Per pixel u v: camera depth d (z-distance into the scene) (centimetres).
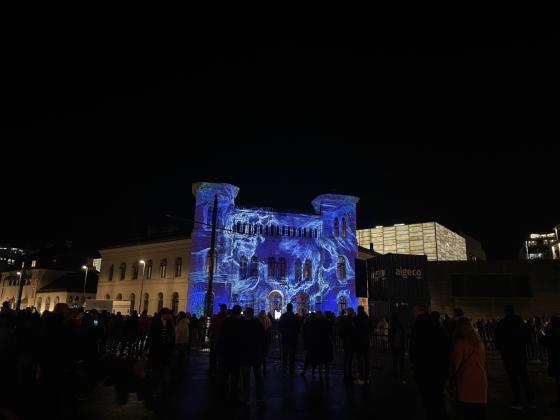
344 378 1484
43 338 972
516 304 4228
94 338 1647
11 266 8288
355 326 1455
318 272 5206
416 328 846
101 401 1144
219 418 962
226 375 1161
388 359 2055
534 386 1445
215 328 1556
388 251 7469
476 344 759
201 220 4962
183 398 1180
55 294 6675
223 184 5075
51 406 1046
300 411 1027
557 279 4194
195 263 4822
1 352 831
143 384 1409
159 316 1350
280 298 5016
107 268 5950
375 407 1068
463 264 4428
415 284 2486
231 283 4831
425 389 801
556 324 1110
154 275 5306
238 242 4984
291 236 5216
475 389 732
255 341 1114
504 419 958
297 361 2088
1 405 834
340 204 5506
